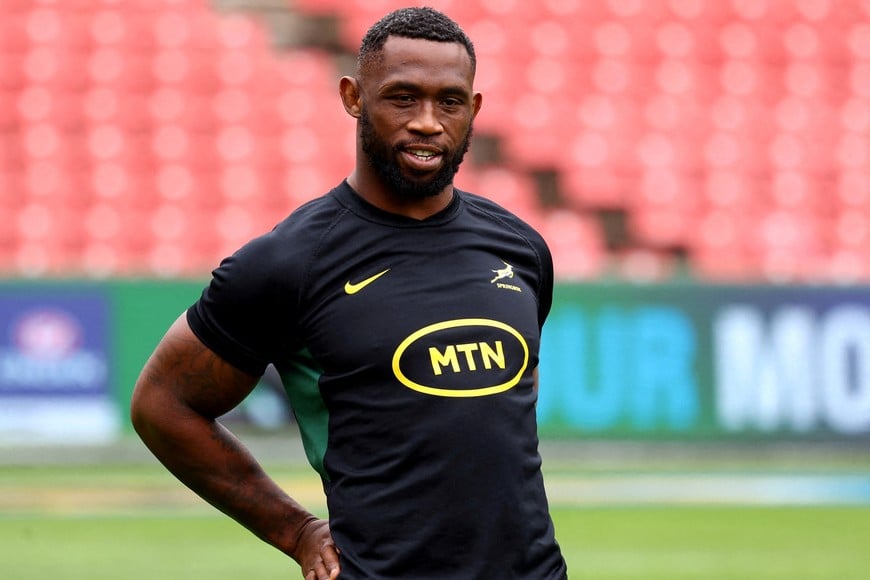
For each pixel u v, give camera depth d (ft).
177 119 215.72
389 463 38.91
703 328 176.76
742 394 177.27
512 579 38.81
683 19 233.35
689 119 225.56
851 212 220.23
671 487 155.94
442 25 40.50
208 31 223.71
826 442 178.29
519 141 222.07
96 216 206.69
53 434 169.48
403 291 40.04
